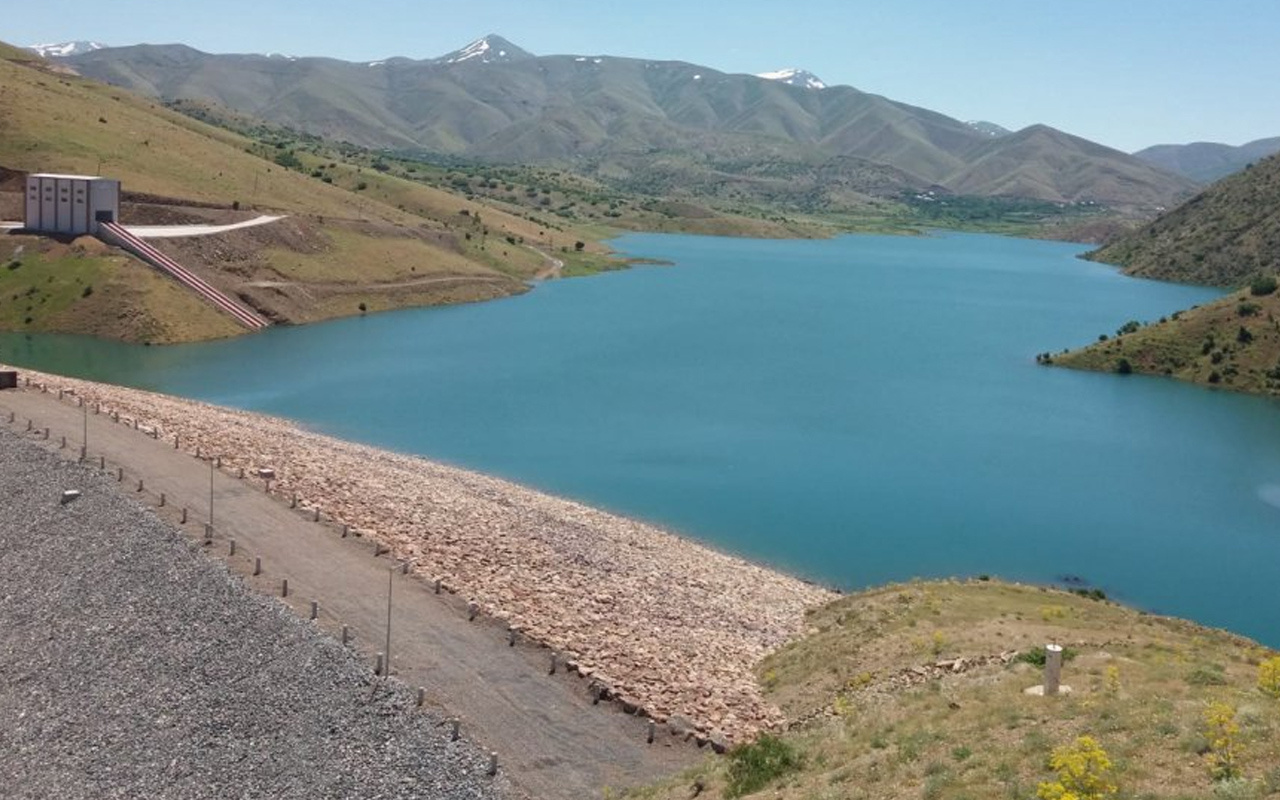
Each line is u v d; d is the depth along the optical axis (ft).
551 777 152.56
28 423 316.81
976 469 422.82
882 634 206.59
